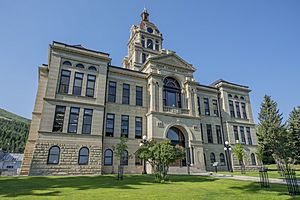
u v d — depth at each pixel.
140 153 18.22
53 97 24.42
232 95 40.34
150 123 29.14
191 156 29.80
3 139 107.38
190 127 31.42
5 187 12.51
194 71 36.00
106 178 18.53
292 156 41.47
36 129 25.83
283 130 44.41
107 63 28.92
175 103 33.00
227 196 9.65
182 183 15.49
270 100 51.31
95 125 25.55
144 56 46.66
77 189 11.90
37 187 12.58
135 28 52.47
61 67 26.06
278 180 17.53
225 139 36.94
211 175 23.66
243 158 36.22
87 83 26.97
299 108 46.84
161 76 32.22
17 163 60.81
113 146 24.72
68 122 24.33
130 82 31.50
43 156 21.84
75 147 23.64
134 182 15.88
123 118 29.17
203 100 38.09
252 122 40.22
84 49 27.81
